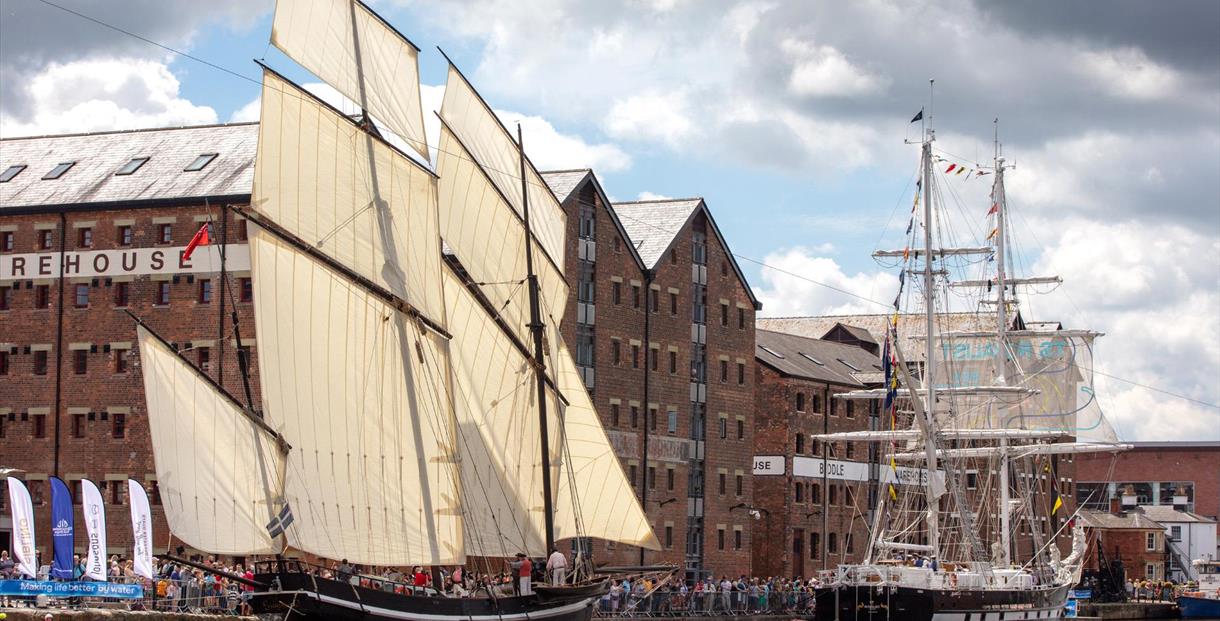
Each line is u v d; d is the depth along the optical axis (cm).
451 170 7112
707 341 11381
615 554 10194
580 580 7062
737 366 11700
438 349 6562
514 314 7419
